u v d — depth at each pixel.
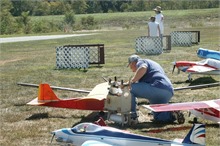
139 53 35.75
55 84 20.83
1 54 40.25
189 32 42.53
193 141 8.36
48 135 11.82
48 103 13.58
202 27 86.38
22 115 14.24
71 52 26.97
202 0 146.88
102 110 13.12
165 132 11.73
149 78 12.57
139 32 77.81
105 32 83.56
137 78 12.49
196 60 29.31
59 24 108.81
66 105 13.50
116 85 12.62
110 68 26.47
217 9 123.31
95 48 34.69
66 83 21.11
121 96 12.30
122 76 22.91
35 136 11.74
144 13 131.75
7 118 13.87
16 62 32.28
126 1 165.75
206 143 10.55
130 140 8.92
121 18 122.88
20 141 11.32
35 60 33.44
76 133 9.53
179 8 150.38
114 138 9.09
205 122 12.62
